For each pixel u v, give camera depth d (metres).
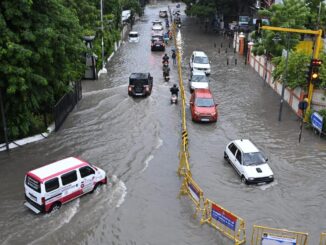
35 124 22.86
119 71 39.62
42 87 21.64
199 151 21.67
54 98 26.03
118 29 56.12
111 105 28.78
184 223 15.28
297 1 34.75
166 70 36.16
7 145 20.98
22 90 19.36
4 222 15.09
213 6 63.22
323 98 24.70
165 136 23.52
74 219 15.32
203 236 14.52
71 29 23.62
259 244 13.94
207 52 50.44
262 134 24.00
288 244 13.12
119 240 14.25
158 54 48.09
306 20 37.38
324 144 22.62
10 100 20.52
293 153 21.47
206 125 25.47
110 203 16.45
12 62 18.92
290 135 23.83
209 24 71.25
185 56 47.16
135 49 51.25
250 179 17.94
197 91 28.09
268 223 15.41
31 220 15.20
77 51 23.56
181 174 18.94
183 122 24.14
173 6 109.25
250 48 42.81
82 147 21.70
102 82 35.53
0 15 18.80
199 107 25.95
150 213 15.88
